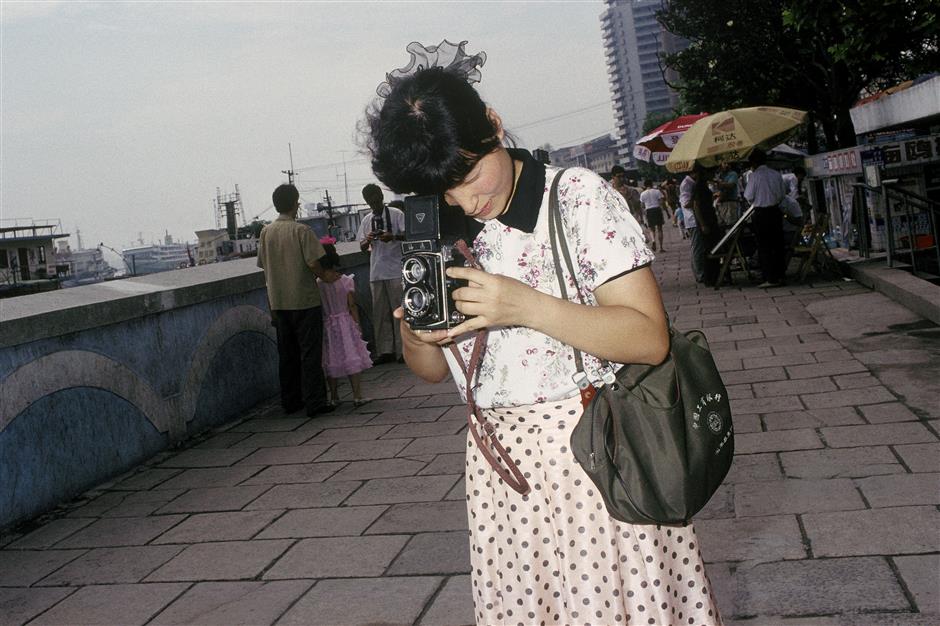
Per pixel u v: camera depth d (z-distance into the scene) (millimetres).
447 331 1534
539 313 1461
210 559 3992
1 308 5359
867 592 2838
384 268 8961
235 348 7352
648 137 15242
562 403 1652
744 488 3957
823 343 7012
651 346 1502
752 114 11016
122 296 5980
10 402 4891
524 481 1670
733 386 5961
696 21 19016
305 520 4371
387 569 3594
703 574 1721
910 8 7312
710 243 11641
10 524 4824
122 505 5078
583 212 1572
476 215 1631
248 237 106938
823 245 11164
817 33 15227
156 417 6207
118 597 3676
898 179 10547
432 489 4605
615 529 1634
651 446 1548
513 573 1710
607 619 1627
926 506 3451
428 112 1495
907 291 8008
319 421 6703
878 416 4766
